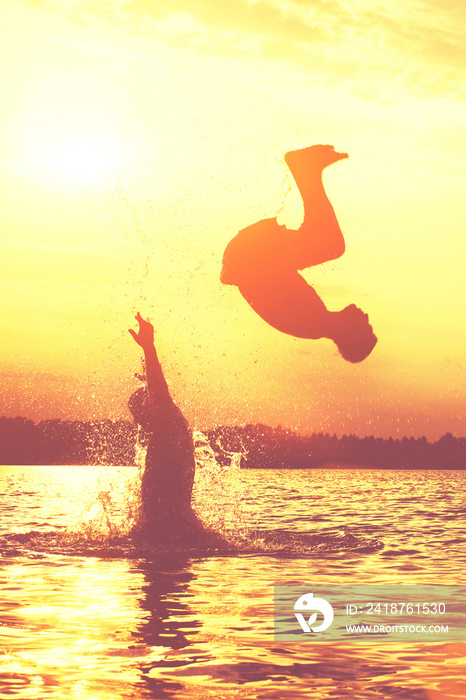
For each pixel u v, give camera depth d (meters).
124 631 7.47
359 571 11.07
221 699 5.54
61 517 18.86
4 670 6.20
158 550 12.99
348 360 5.14
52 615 8.12
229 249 5.09
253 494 28.92
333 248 5.07
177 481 14.38
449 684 5.88
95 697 5.58
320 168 5.30
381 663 6.45
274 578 10.45
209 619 8.00
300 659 6.58
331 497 27.81
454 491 34.28
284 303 5.00
